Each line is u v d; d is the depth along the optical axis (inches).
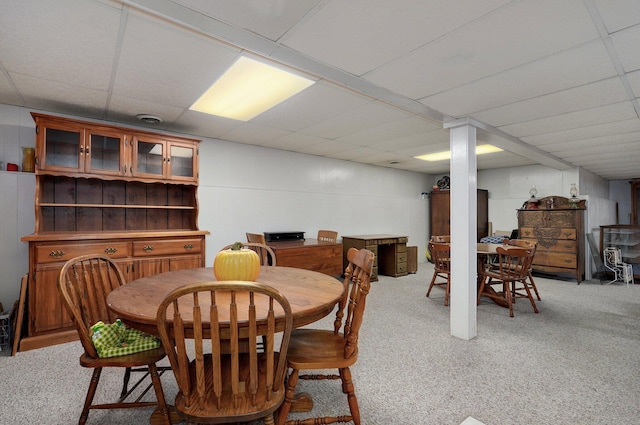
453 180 117.7
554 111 108.4
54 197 120.9
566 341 109.0
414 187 289.1
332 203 224.5
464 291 110.9
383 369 89.3
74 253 108.2
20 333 99.8
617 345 105.7
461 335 111.3
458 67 78.9
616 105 102.5
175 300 44.6
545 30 62.2
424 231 295.3
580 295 174.2
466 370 88.7
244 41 68.7
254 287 44.5
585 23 59.4
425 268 261.0
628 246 225.1
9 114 116.5
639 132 134.5
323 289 67.2
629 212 301.0
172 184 148.8
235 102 113.2
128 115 128.6
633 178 293.0
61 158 110.3
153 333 50.6
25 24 65.0
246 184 180.5
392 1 54.8
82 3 58.4
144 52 77.6
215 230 168.4
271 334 47.5
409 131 151.2
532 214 224.5
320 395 76.8
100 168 117.3
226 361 60.2
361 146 185.6
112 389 78.3
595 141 151.3
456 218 115.3
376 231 254.1
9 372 86.0
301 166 206.8
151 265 123.5
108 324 67.4
